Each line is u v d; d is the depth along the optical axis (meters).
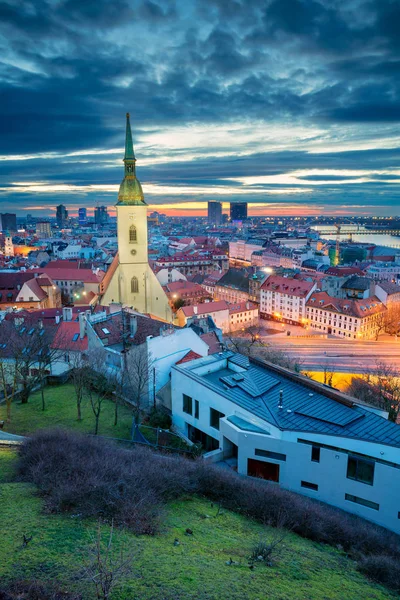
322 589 25.66
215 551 28.00
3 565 22.44
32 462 36.41
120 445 47.91
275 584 24.88
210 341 79.69
